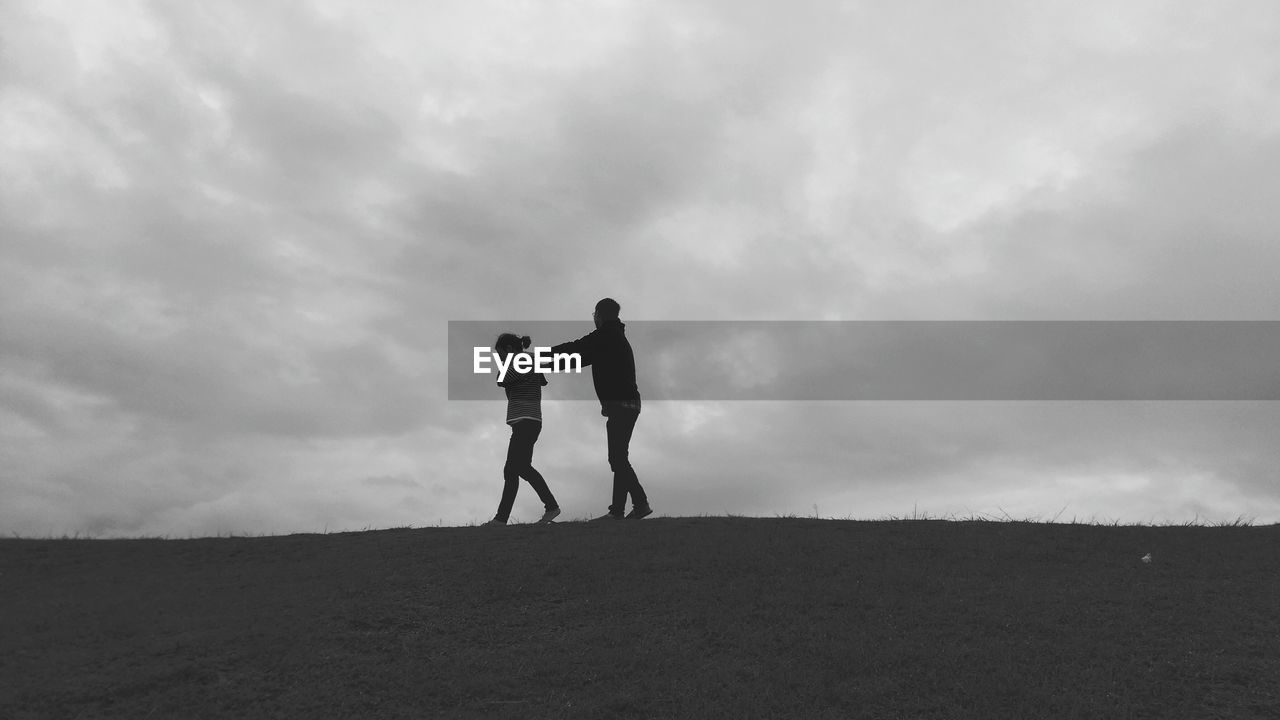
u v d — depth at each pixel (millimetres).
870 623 7363
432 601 8195
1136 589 8211
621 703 6043
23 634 7672
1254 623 7223
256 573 9547
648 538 10141
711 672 6469
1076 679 6203
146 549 11336
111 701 6246
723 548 9641
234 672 6699
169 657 6961
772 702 5996
